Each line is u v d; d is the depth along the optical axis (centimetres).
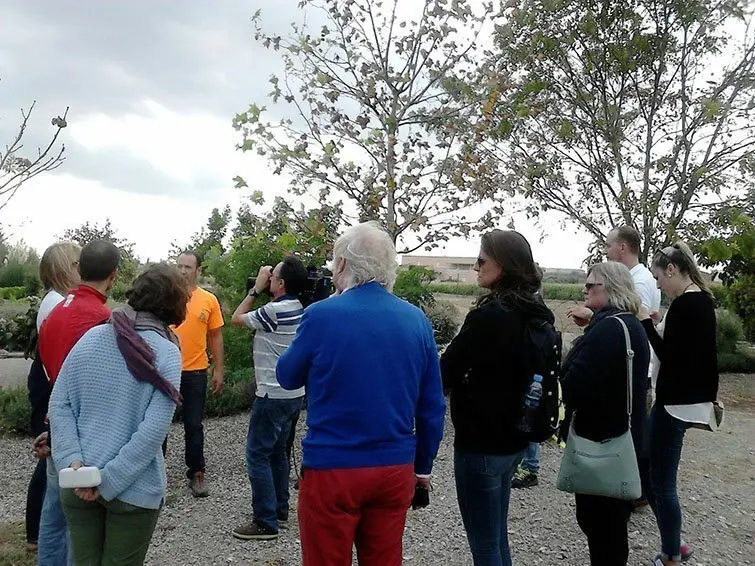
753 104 852
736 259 1408
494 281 316
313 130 641
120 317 277
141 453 262
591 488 333
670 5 852
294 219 658
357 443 264
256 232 696
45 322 327
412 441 280
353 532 269
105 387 268
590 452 334
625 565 341
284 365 278
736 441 781
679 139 894
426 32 659
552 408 303
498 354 298
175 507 512
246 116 625
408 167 656
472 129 665
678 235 882
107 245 332
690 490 581
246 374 880
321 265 662
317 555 267
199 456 539
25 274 2156
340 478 262
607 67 877
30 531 412
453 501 528
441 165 657
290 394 441
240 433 755
